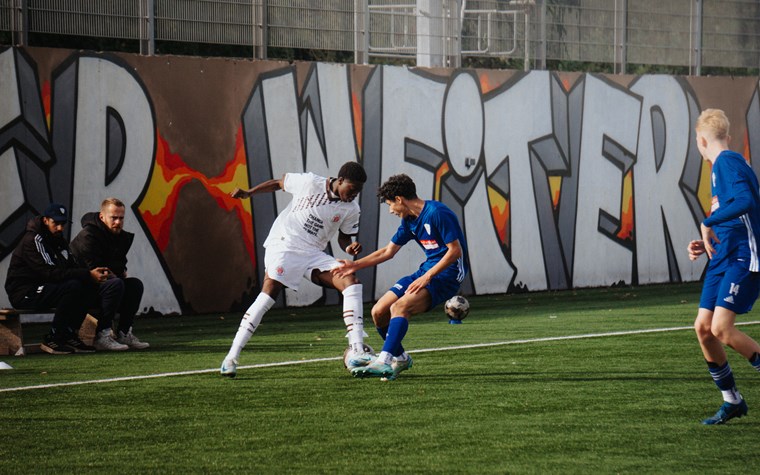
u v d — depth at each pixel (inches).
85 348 660.1
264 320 852.0
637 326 774.5
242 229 913.5
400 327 523.2
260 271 925.8
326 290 970.7
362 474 351.6
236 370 550.6
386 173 992.2
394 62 1030.4
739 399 423.8
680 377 539.5
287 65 934.4
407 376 547.8
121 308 676.1
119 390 510.9
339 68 963.3
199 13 899.4
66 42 951.0
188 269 886.4
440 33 1042.1
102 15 850.8
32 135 817.5
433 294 528.7
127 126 855.7
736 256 406.3
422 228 525.3
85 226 668.7
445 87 1026.1
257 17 930.7
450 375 550.0
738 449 383.6
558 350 642.2
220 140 899.4
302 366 585.6
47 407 469.4
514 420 435.2
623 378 537.0
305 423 431.5
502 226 1061.8
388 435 408.8
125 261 684.1
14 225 811.4
